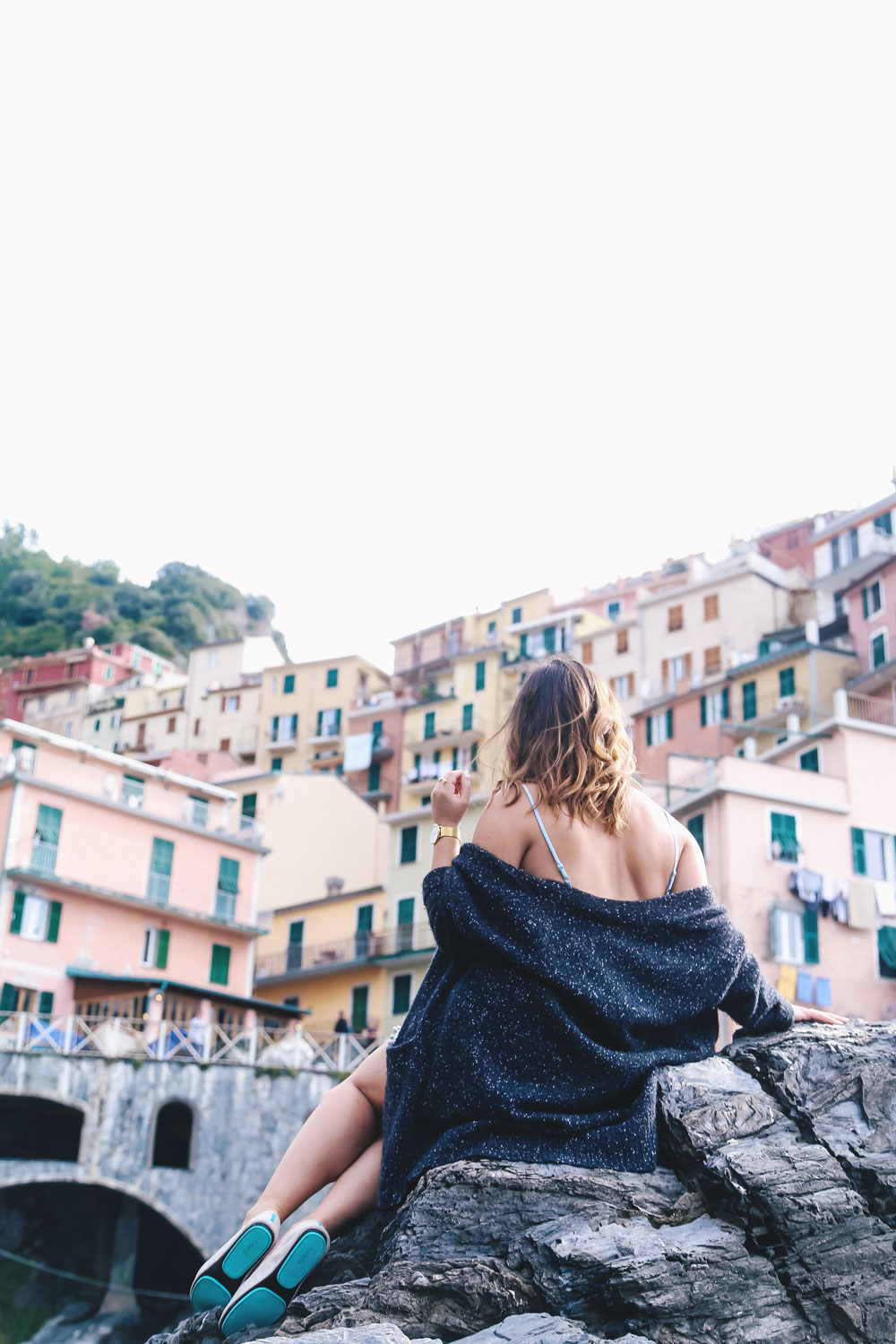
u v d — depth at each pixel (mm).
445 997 2617
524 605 80125
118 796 40250
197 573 128500
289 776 60219
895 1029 2785
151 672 103000
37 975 35750
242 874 42531
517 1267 2250
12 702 98062
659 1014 2566
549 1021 2475
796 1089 2572
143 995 35125
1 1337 29297
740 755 53188
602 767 2695
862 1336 2211
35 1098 29688
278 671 84750
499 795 2723
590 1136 2420
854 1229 2320
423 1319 2207
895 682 50688
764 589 60438
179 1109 31156
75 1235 32031
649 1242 2227
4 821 36656
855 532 58625
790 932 35594
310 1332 2127
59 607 121500
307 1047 31562
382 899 45750
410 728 69062
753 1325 2178
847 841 37500
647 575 76312
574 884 2635
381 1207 2518
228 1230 28719
